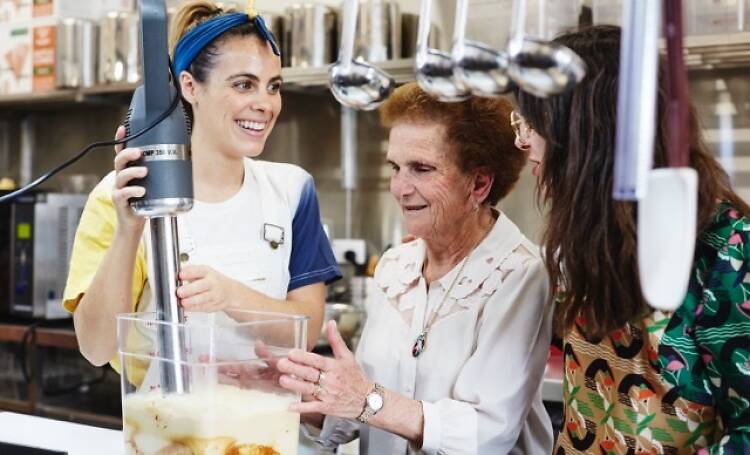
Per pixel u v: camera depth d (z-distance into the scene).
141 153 1.30
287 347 1.28
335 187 4.05
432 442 1.53
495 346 1.61
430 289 1.73
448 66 1.02
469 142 1.65
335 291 3.74
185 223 1.85
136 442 1.24
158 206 1.30
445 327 1.68
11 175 4.93
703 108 3.32
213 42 1.79
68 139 4.75
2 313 3.94
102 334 1.66
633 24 0.84
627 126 0.84
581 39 1.37
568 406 1.53
